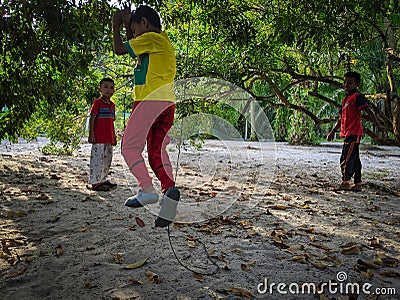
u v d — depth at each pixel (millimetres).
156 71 2822
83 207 5051
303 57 8641
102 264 3217
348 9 5336
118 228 4172
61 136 9203
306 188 6941
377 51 13242
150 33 2869
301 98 17953
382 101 14844
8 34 4895
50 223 4320
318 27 5828
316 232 4223
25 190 5922
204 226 4328
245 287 2891
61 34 4758
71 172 8023
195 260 3350
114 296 2689
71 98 7469
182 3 6984
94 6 5363
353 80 6754
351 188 6738
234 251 3574
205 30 7656
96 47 5559
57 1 4559
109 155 6250
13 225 4219
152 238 3873
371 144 20547
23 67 5598
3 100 5391
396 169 10367
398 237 4109
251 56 7457
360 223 4617
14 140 6672
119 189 6316
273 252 3598
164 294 2734
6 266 3154
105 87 6152
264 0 7355
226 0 6793
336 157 13891
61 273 3041
